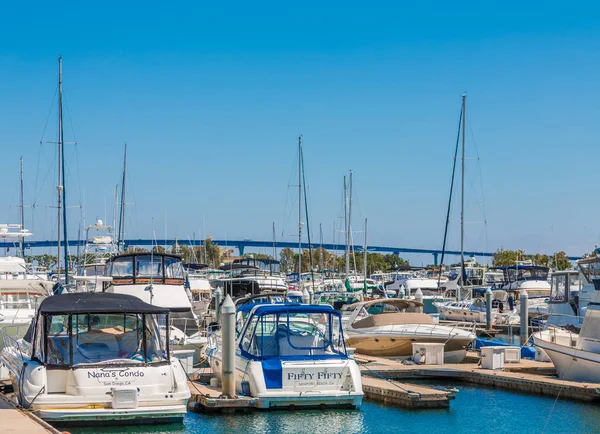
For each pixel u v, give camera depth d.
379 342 29.78
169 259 29.98
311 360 20.28
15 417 16.08
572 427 19.61
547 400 22.88
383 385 22.66
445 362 29.06
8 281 27.16
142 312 18.16
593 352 23.98
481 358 27.25
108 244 41.22
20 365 18.39
